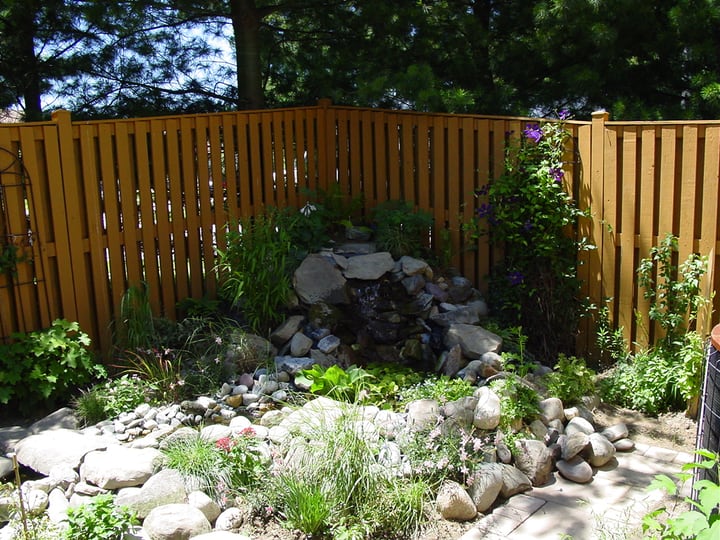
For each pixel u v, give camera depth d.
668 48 7.43
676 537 2.95
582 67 7.44
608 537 3.93
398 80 7.10
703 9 7.03
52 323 5.60
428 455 4.45
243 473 4.28
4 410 5.37
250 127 6.83
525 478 4.58
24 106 7.89
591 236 6.28
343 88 8.05
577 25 7.28
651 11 7.36
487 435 4.70
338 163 7.61
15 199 5.33
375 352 6.19
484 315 6.59
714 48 7.21
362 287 6.36
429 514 4.16
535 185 6.30
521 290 6.45
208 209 6.54
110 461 4.27
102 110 7.88
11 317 5.40
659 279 5.97
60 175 5.55
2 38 7.34
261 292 6.12
